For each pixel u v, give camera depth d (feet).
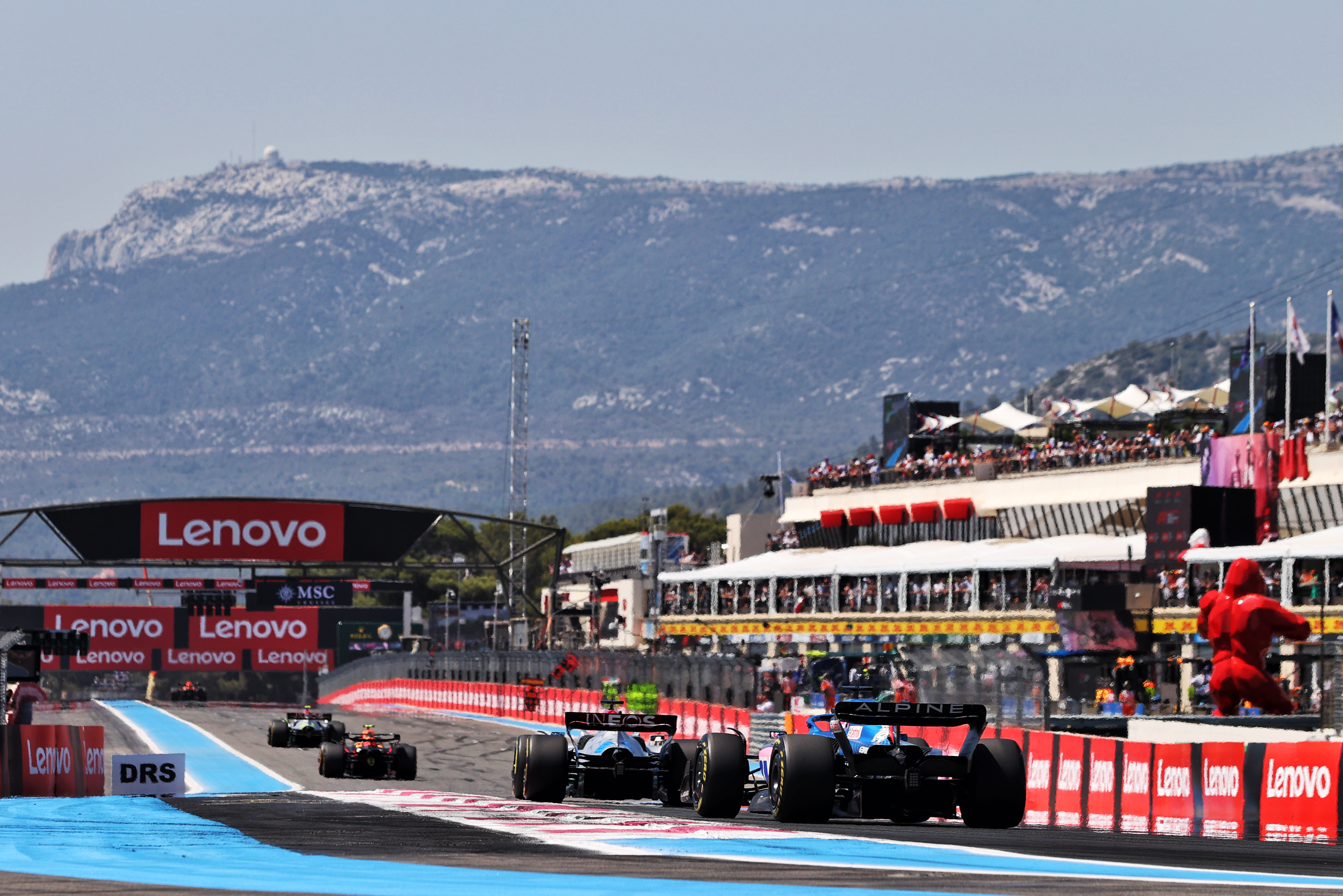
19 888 80.79
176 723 624.18
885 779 137.80
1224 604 325.01
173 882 83.15
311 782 339.77
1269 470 551.59
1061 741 191.72
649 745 180.34
